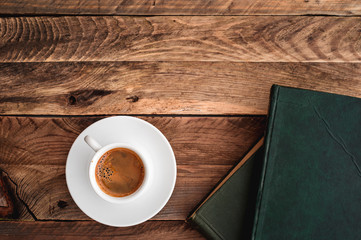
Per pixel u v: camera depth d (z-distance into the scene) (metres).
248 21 0.64
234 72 0.64
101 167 0.61
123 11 0.64
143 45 0.64
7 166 0.63
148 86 0.64
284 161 0.58
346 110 0.59
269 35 0.64
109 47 0.64
